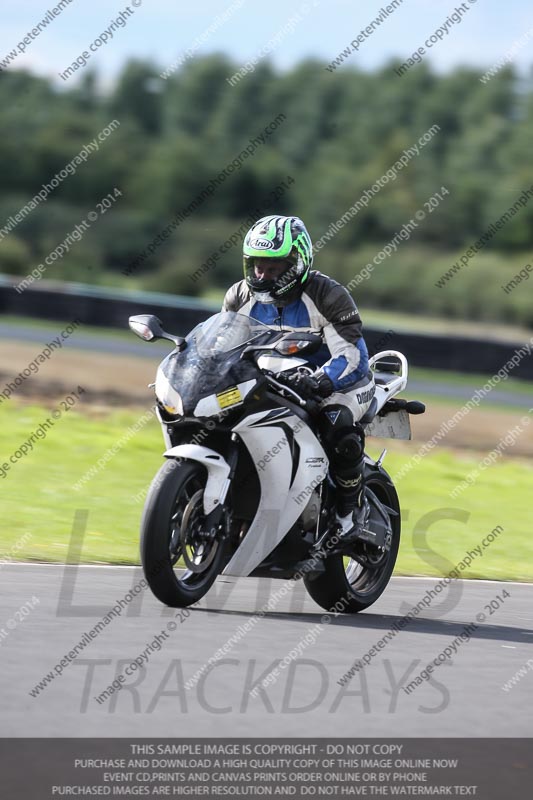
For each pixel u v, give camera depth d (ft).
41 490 113.39
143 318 64.23
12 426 150.41
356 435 66.23
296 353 67.15
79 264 459.32
